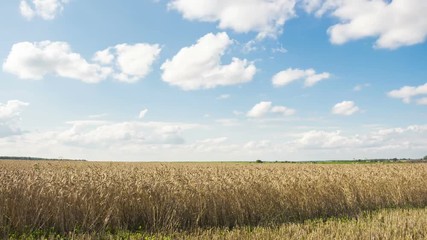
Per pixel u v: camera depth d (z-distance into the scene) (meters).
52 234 11.10
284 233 10.93
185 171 20.78
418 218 12.92
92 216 12.05
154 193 13.14
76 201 12.31
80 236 11.03
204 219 13.48
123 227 12.42
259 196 14.77
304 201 15.69
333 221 13.74
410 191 19.55
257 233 10.80
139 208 13.02
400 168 26.20
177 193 13.44
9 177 13.62
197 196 13.66
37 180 13.40
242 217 13.76
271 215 14.44
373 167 27.83
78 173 17.88
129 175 16.78
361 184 18.52
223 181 15.33
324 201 16.33
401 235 10.09
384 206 18.06
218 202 13.80
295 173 20.92
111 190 13.04
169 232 11.90
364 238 9.63
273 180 17.23
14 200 11.55
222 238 10.23
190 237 10.74
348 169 25.50
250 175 18.41
